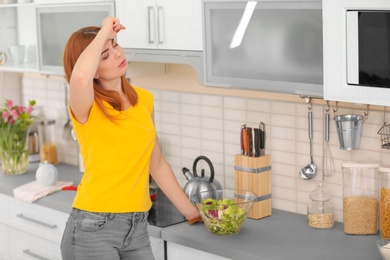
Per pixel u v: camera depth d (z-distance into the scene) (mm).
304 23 3357
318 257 3379
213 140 4438
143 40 4129
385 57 2980
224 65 3727
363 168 3617
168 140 4715
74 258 3480
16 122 5023
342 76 3137
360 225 3654
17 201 4711
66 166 5398
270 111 4117
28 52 5340
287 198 4113
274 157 4141
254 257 3398
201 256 3662
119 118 3363
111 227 3414
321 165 3936
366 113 3693
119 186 3410
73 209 3488
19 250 4797
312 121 3920
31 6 4926
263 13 3506
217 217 3660
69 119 5398
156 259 3869
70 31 4590
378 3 2949
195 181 4082
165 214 4094
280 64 3488
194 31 3846
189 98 4535
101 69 3326
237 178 4035
